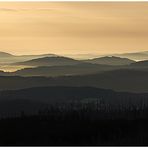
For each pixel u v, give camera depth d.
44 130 143.75
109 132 134.38
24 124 167.62
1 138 127.06
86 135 127.94
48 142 115.44
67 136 126.88
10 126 162.12
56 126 156.50
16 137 128.50
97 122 166.75
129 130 138.12
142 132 132.62
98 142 114.19
